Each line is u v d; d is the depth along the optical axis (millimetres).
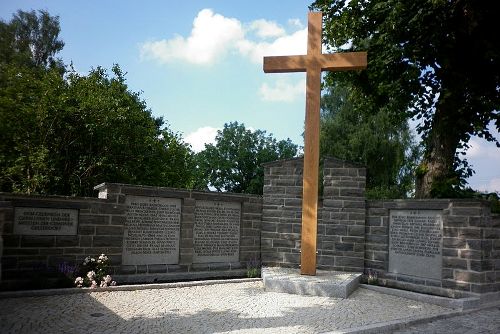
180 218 10656
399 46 13078
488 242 9180
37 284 8391
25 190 16203
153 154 19766
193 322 6551
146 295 8508
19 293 7766
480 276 8914
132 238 10000
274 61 10797
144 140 19312
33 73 19500
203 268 10875
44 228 8828
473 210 9164
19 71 18500
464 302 8375
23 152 16594
